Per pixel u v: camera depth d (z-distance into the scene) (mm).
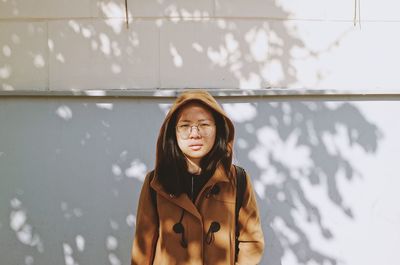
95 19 3449
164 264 2221
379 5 3555
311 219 3555
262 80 3520
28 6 3439
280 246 3547
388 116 3564
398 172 3584
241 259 2332
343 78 3564
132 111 3453
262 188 3516
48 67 3463
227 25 3480
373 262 3598
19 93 3420
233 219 2287
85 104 3453
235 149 3490
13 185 3482
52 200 3482
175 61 3473
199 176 2287
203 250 2221
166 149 2256
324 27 3535
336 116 3535
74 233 3494
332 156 3543
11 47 3457
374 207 3586
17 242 3508
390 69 3588
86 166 3473
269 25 3504
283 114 3502
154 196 2305
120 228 3486
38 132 3467
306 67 3543
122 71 3475
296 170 3527
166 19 3459
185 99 2203
